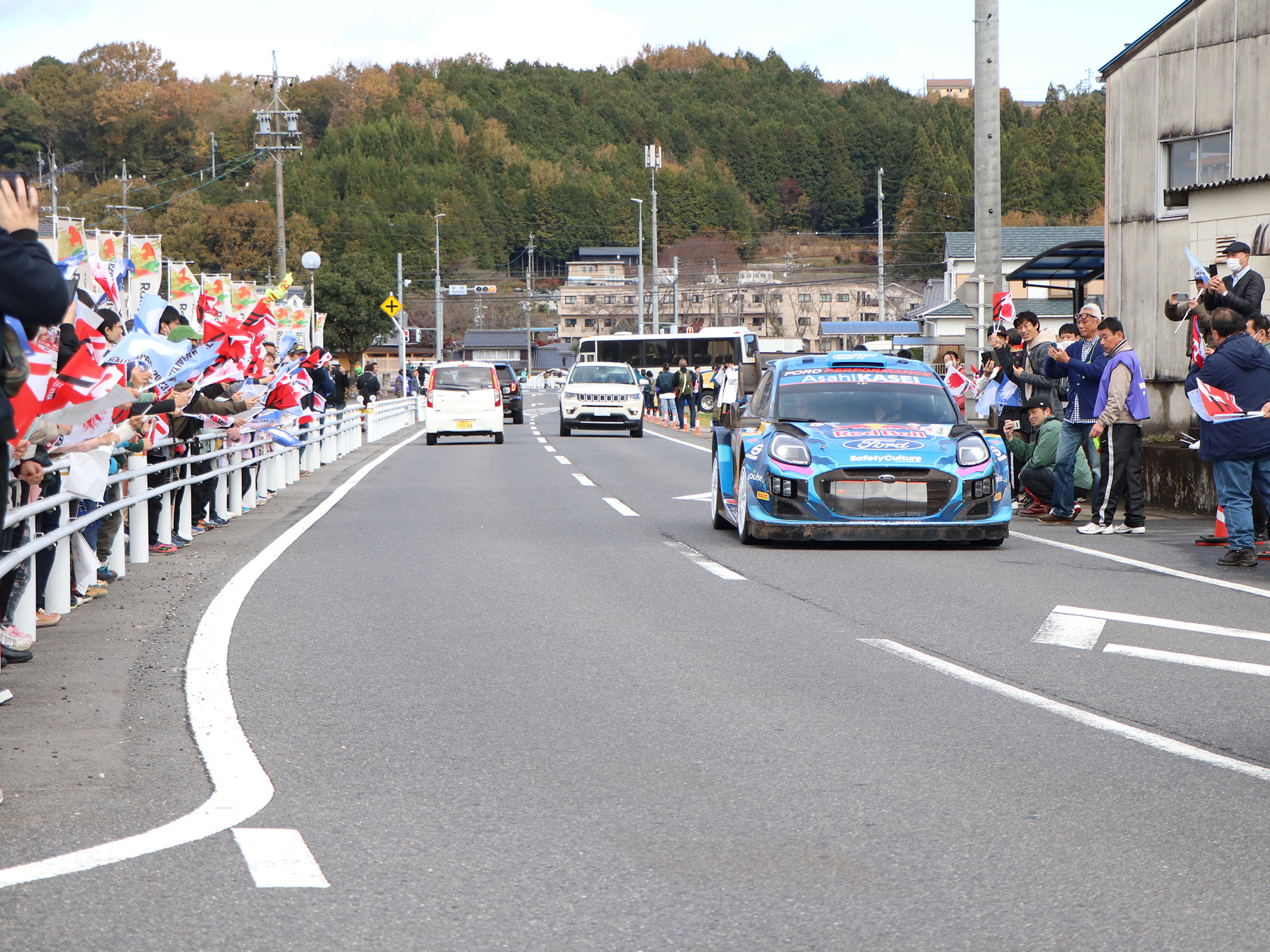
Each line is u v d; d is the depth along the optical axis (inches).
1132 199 1087.6
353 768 226.4
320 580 456.4
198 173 4547.2
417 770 225.6
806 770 226.4
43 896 164.4
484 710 270.8
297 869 175.6
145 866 176.1
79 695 279.4
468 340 5999.0
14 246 171.2
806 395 574.2
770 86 7327.8
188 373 428.1
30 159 4434.1
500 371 2186.3
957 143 5792.3
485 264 5462.6
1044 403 670.5
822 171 5861.2
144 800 206.4
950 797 211.2
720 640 348.2
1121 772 224.8
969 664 316.8
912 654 329.7
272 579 458.3
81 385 250.1
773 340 3289.9
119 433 334.3
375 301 3629.4
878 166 5816.9
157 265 536.1
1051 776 222.7
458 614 389.1
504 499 797.2
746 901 165.6
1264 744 243.3
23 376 185.2
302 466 1037.2
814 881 172.9
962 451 526.9
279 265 2349.9
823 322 3361.2
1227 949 150.5
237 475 690.8
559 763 230.7
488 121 6318.9
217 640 345.4
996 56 966.4
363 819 197.9
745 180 5954.7
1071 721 261.6
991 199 970.1
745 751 239.0
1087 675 305.0
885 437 532.7
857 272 5260.8
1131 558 508.7
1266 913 161.6
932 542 554.3
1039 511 681.0
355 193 5142.7
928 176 5211.6
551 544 564.7
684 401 1889.8
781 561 505.0
